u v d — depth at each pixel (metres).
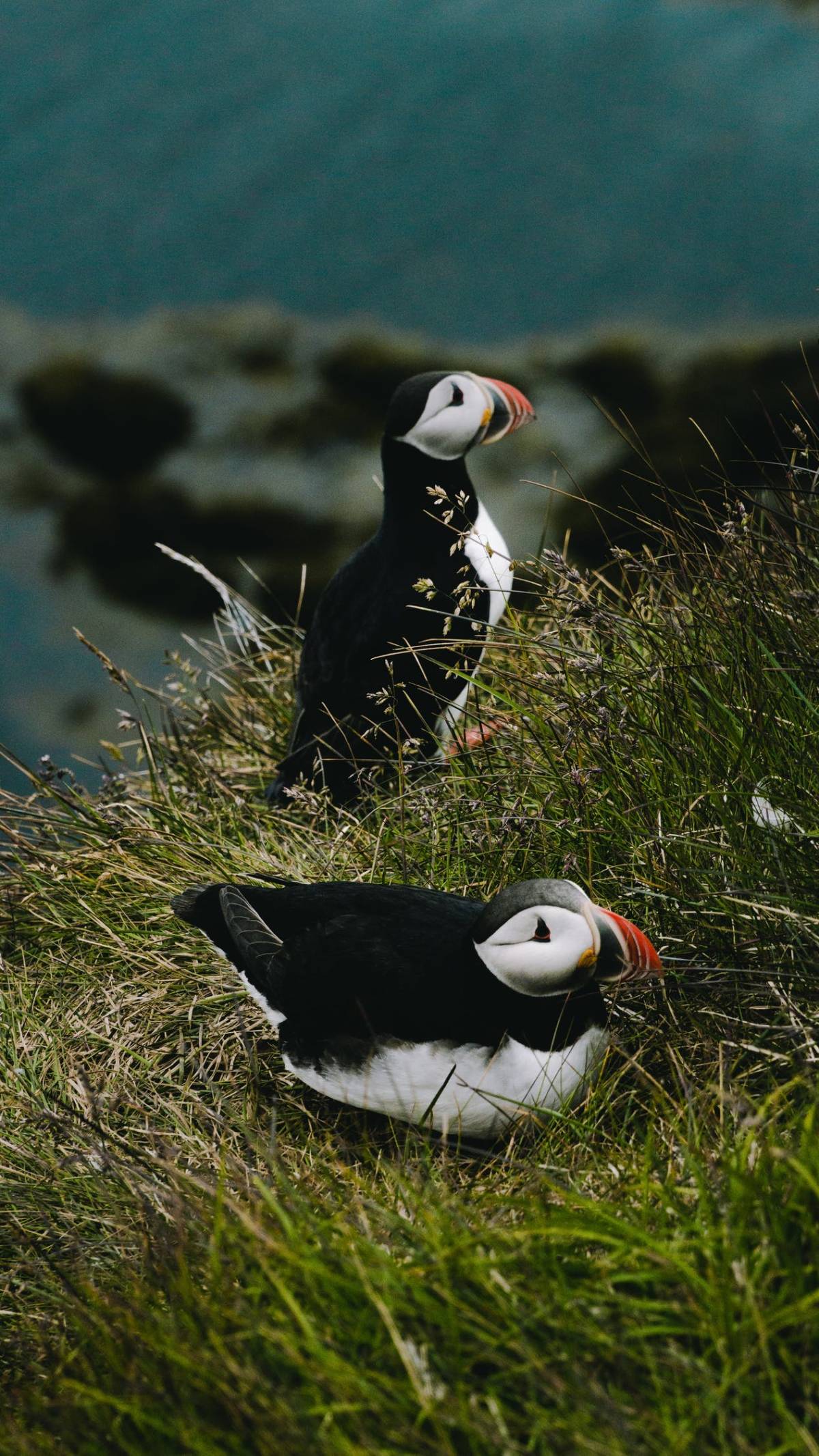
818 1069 5.52
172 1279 5.09
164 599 22.50
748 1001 6.15
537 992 5.71
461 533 8.05
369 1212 5.41
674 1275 4.57
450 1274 4.71
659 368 23.81
